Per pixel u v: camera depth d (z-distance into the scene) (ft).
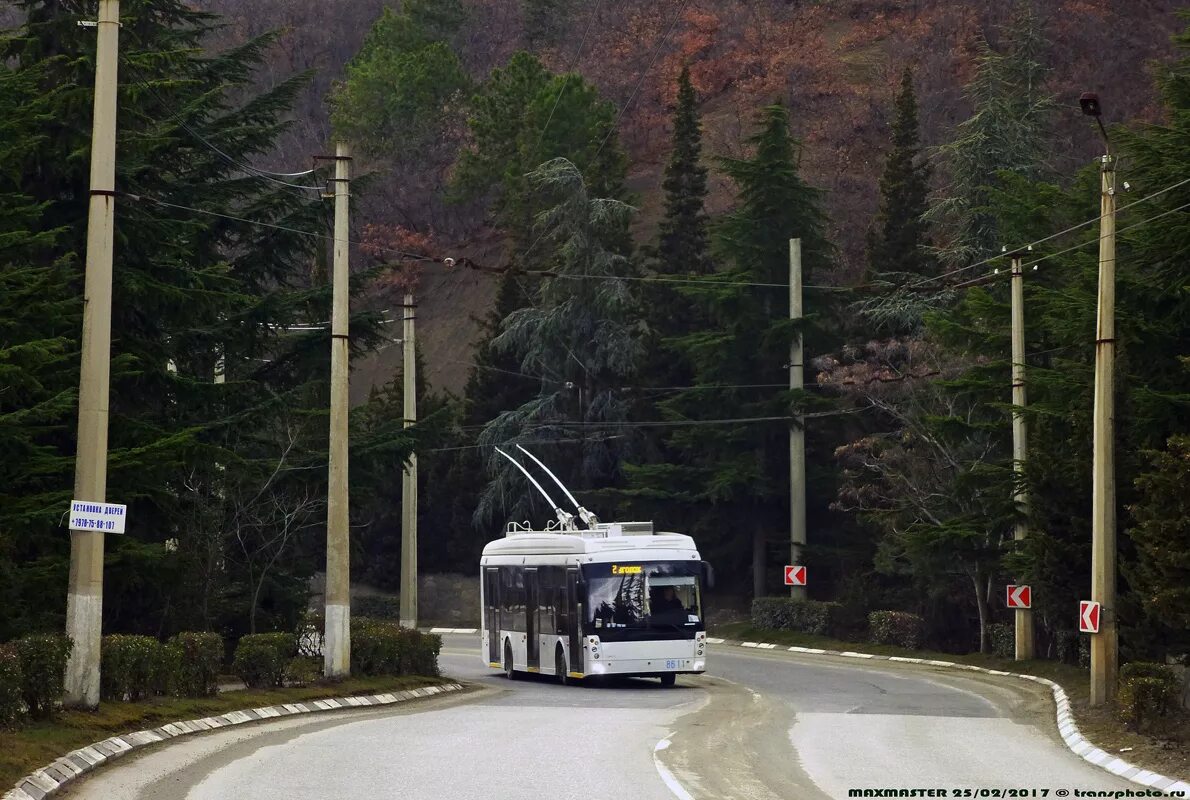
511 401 318.86
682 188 295.48
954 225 277.03
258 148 152.56
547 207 357.00
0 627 98.78
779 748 85.66
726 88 485.97
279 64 520.01
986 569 191.01
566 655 151.02
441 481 319.06
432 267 453.99
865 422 258.16
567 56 512.63
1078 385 144.56
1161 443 126.52
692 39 498.28
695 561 152.05
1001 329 190.60
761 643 238.07
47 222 127.13
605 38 519.19
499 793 63.10
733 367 267.18
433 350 417.90
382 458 153.89
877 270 268.00
